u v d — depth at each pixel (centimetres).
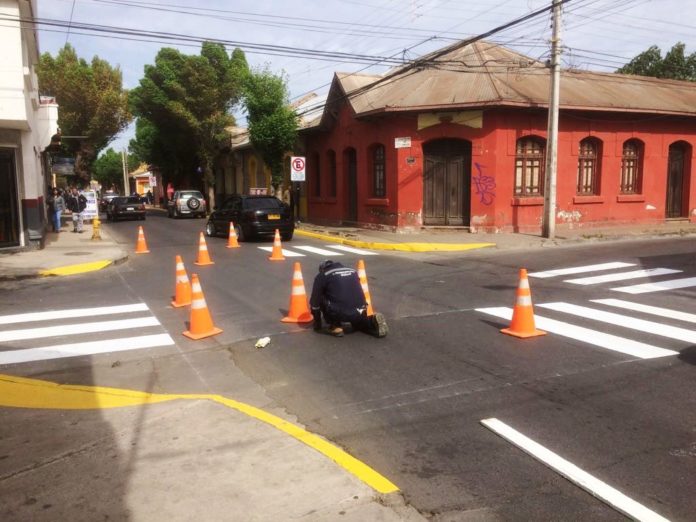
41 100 2203
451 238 1786
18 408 523
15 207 1633
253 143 2536
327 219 2506
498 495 369
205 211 3625
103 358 680
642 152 2152
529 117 1870
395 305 930
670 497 363
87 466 401
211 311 905
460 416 496
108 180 10738
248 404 532
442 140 1916
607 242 1767
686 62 3725
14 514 343
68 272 1319
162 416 488
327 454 420
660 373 599
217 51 3619
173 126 3866
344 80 2266
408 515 344
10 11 1401
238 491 361
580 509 352
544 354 669
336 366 635
